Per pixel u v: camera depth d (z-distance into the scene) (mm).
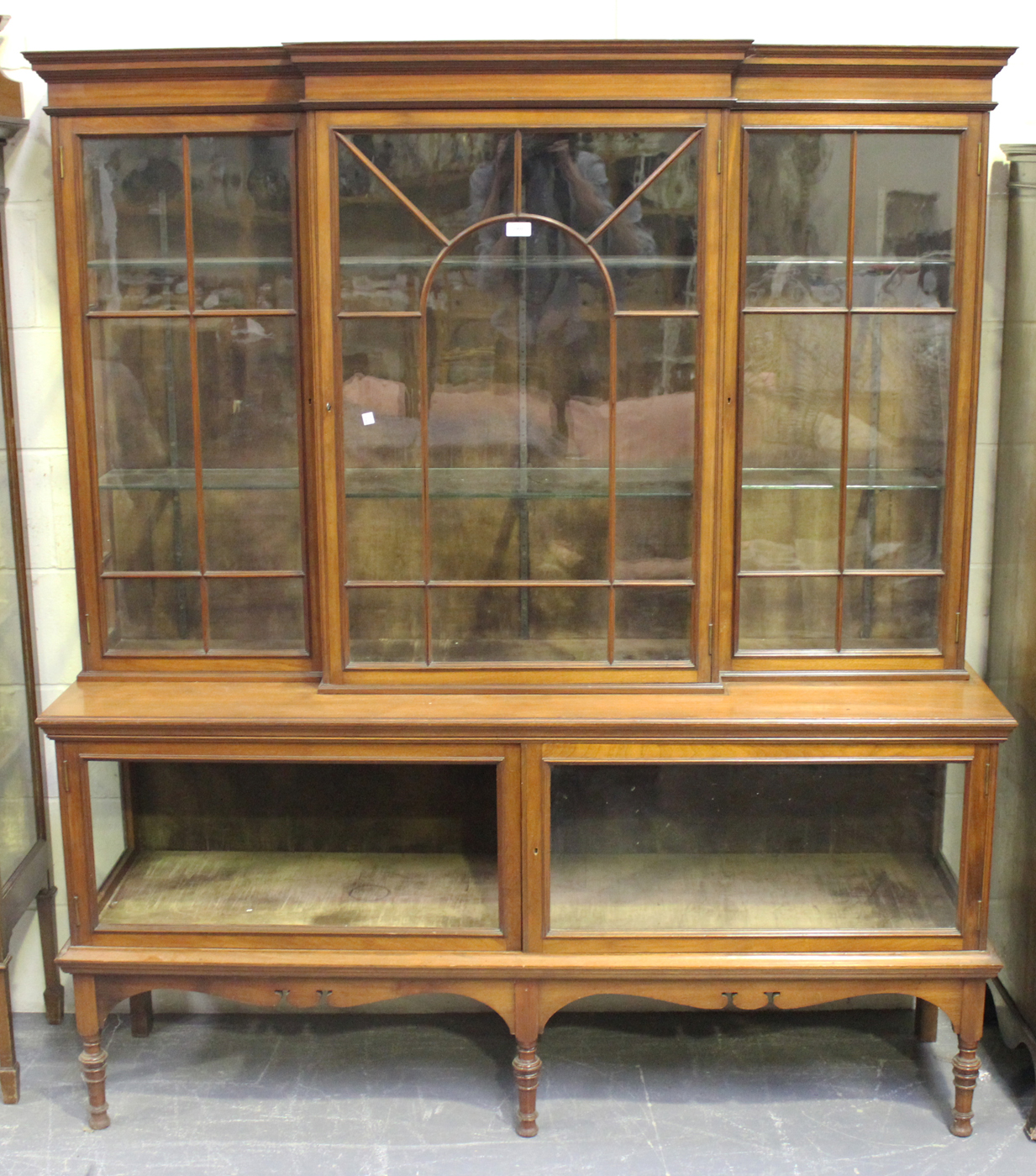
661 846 2340
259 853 2633
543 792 2250
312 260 2232
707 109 2178
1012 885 2596
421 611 2357
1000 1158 2324
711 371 2258
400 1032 2758
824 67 2211
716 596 2330
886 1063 2631
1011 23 2496
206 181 2314
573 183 2217
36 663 2730
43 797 2719
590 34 2520
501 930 2309
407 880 2502
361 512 2328
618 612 2354
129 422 2408
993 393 2627
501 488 2324
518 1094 2385
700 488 2297
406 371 2283
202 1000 2838
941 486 2371
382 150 2207
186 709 2289
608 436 2301
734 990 2316
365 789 2586
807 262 2301
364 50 2143
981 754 2227
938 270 2301
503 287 2256
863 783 2344
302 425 2381
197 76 2262
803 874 2383
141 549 2443
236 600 2451
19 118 2500
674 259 2238
